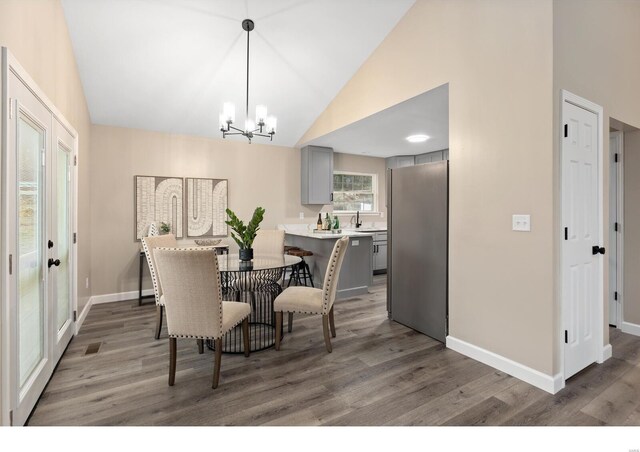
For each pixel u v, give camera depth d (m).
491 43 2.44
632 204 3.17
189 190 4.75
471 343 2.66
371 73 3.69
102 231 4.21
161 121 4.36
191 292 2.16
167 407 1.99
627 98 2.82
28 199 1.96
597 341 2.56
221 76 3.77
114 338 3.07
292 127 4.97
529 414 1.92
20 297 1.84
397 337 3.13
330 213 6.18
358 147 5.75
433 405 2.02
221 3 2.91
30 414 1.91
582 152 2.37
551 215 2.12
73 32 2.96
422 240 3.22
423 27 3.02
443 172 2.98
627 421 1.86
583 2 2.36
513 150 2.31
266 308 4.02
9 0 1.64
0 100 1.55
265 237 3.93
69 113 2.95
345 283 4.56
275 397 2.11
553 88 2.11
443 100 3.22
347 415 1.92
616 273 3.29
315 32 3.34
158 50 3.30
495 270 2.45
